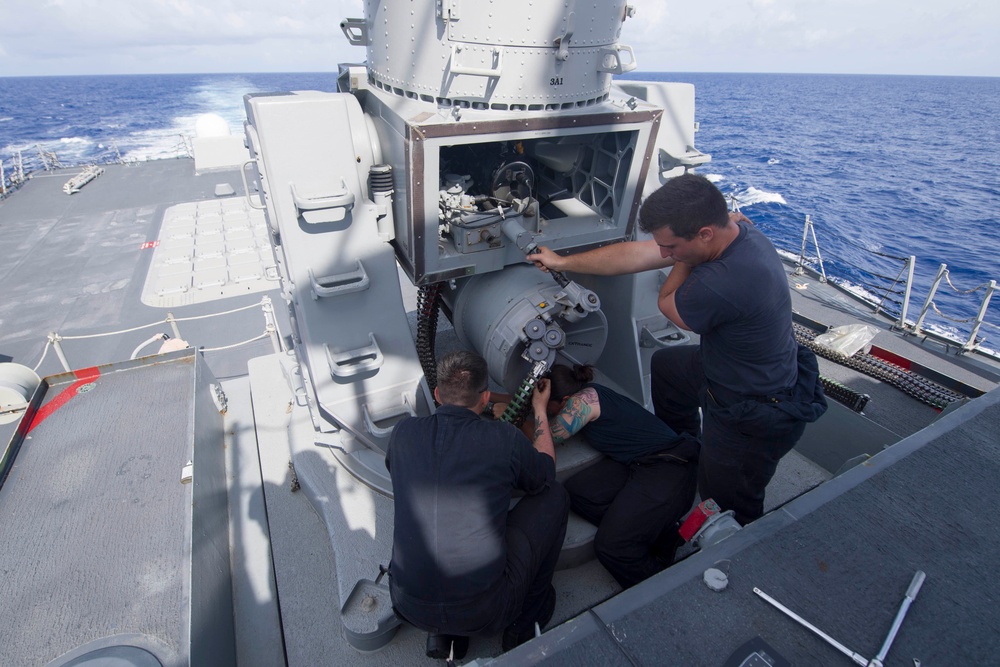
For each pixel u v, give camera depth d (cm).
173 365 350
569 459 263
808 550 140
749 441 214
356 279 242
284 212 223
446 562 177
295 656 223
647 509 230
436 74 215
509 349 246
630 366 316
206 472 282
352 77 260
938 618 124
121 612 203
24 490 258
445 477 181
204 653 199
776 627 123
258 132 211
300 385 337
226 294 821
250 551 273
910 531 144
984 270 1728
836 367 421
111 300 822
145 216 1127
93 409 312
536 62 213
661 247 192
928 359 486
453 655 202
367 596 226
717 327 200
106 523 240
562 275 244
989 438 173
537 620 218
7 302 827
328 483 280
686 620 124
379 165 238
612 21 227
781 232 2080
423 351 298
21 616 203
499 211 240
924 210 2455
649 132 242
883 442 296
